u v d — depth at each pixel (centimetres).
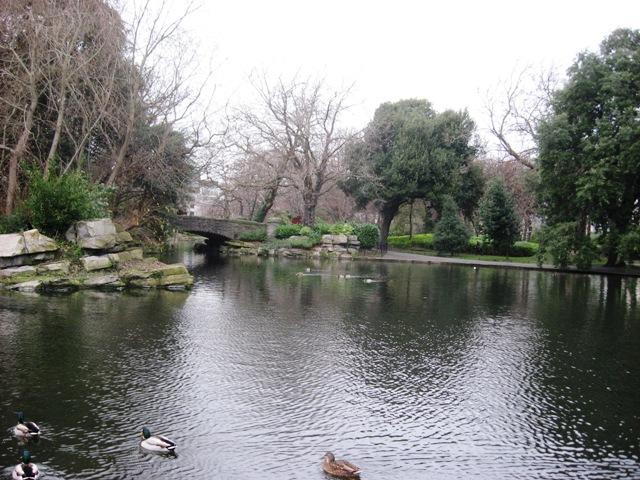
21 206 2322
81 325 1479
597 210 3256
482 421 934
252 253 4403
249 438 827
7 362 1134
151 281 2205
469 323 1730
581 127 3350
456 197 5247
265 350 1324
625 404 1033
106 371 1107
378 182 5075
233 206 7625
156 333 1438
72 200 2205
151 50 2917
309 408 960
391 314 1848
